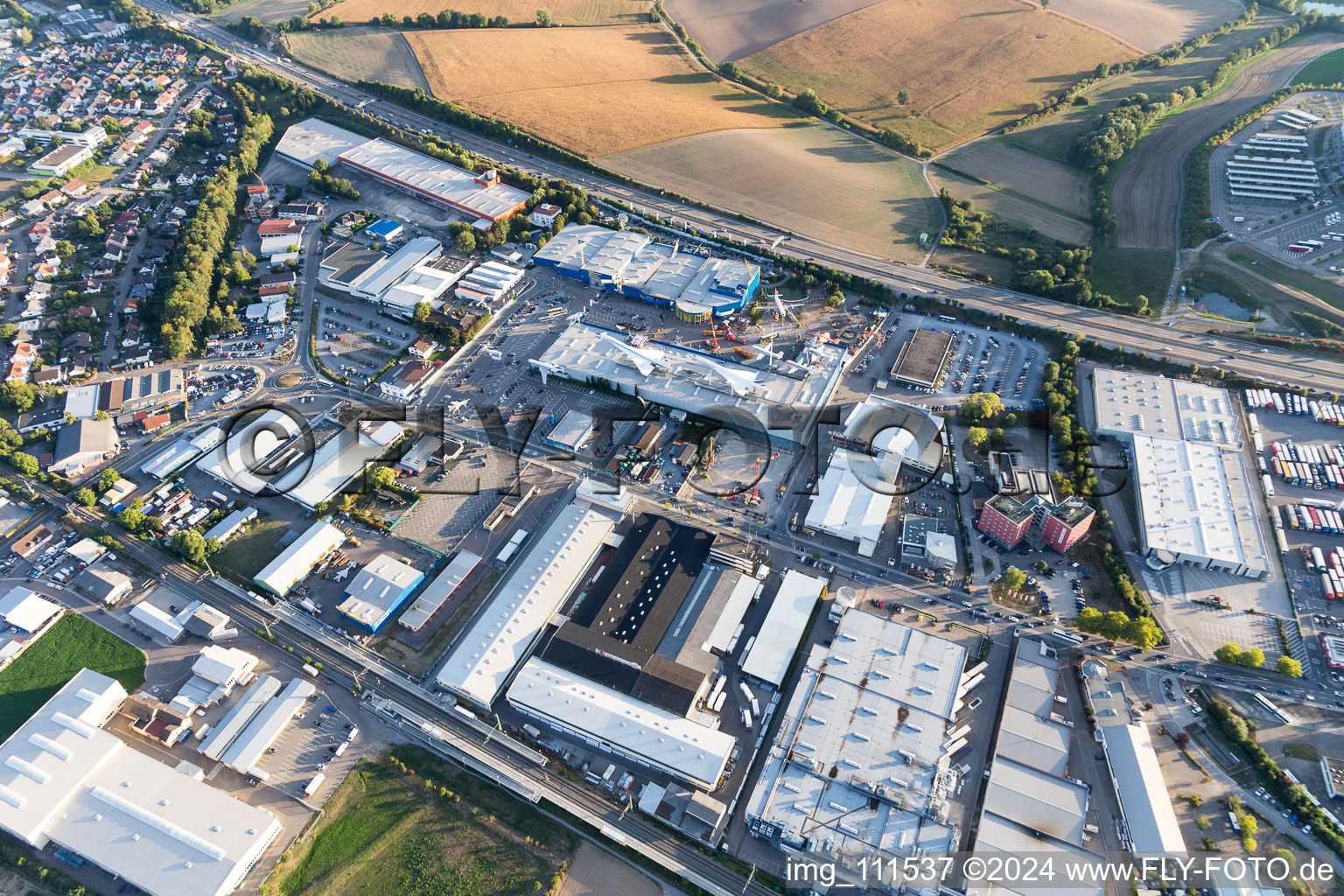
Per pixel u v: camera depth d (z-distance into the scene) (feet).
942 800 519.60
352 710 600.39
